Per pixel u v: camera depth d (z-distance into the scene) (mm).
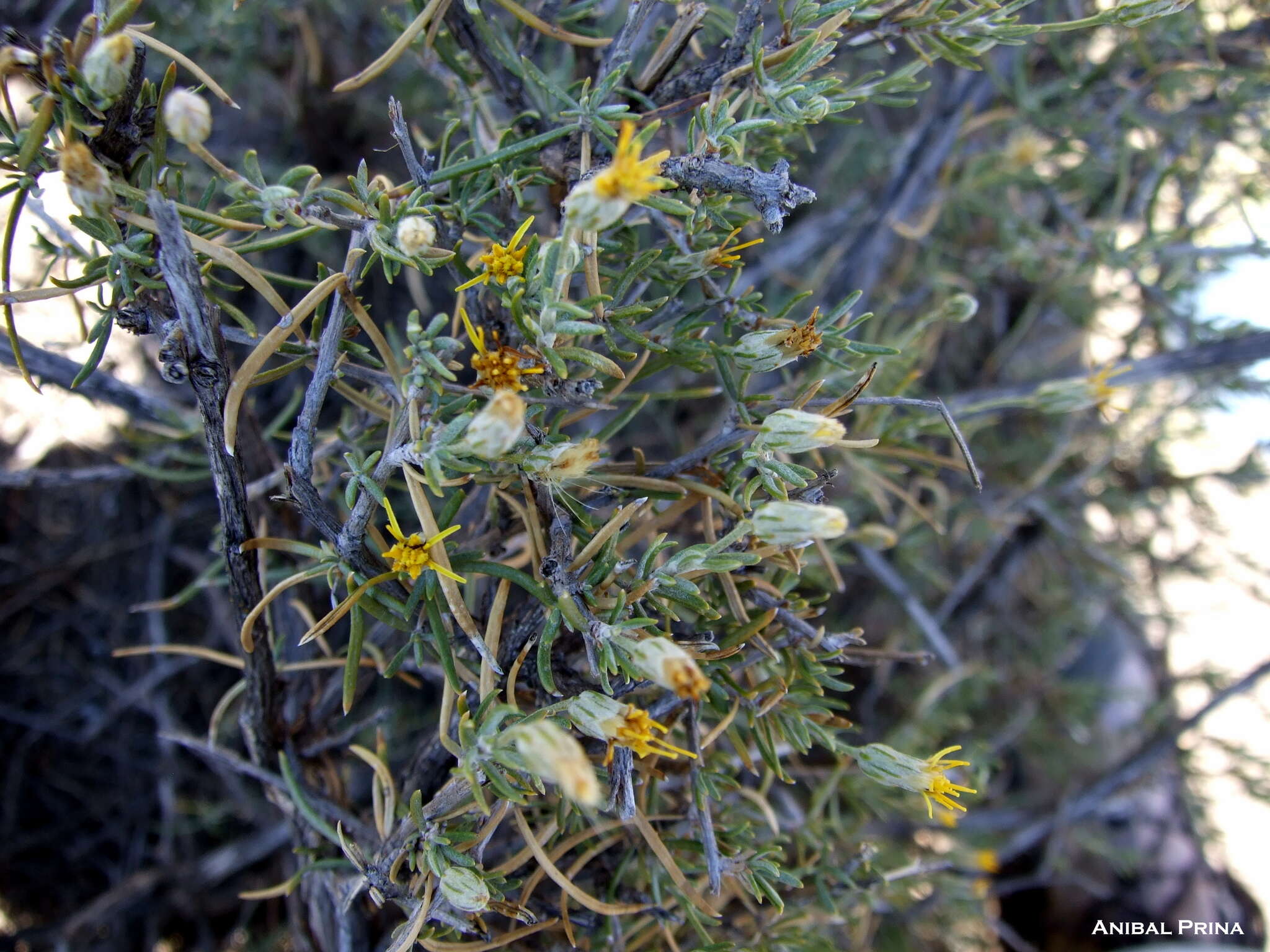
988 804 355
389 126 298
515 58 137
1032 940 355
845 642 139
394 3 286
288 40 288
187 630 325
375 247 119
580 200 107
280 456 217
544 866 133
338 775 168
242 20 253
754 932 169
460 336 144
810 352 136
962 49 144
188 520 305
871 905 211
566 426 214
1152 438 351
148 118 116
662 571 119
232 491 123
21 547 325
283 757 150
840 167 363
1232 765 347
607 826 146
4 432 308
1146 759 294
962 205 289
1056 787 361
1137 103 292
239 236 148
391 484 158
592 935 157
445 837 124
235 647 269
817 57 129
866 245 284
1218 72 265
